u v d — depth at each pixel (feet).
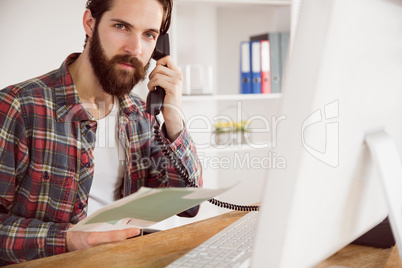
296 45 1.88
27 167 4.29
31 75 8.94
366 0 2.10
